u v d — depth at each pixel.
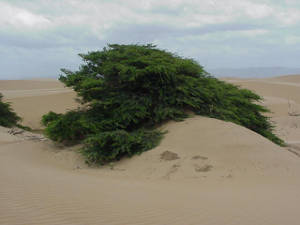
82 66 17.00
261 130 18.17
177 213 6.15
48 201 6.27
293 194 7.90
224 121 13.68
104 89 15.29
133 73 14.42
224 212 6.33
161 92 14.80
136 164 11.66
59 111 44.03
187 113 15.05
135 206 6.45
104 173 11.36
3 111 32.16
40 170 11.11
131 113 14.32
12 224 4.81
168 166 10.83
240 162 10.56
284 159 10.94
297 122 35.94
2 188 7.10
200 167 10.45
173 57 17.39
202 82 16.56
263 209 6.63
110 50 17.50
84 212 5.78
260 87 67.75
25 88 82.12
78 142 16.00
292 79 94.25
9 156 14.49
